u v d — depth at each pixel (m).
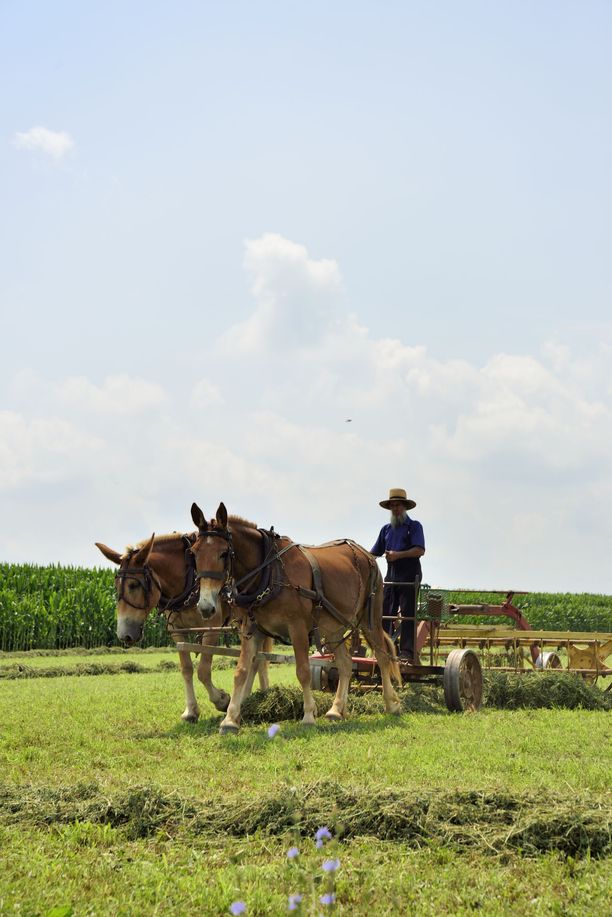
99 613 30.78
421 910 4.67
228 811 6.25
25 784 7.39
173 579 11.62
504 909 4.67
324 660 13.62
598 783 7.48
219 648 11.49
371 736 9.94
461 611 15.78
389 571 13.67
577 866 5.27
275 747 9.12
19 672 19.72
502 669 15.22
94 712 12.22
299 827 5.79
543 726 10.92
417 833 5.85
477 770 7.98
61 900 4.76
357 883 5.03
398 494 13.80
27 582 31.62
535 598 44.91
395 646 12.89
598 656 15.27
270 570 10.84
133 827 6.09
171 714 12.16
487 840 5.68
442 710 12.73
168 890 4.89
